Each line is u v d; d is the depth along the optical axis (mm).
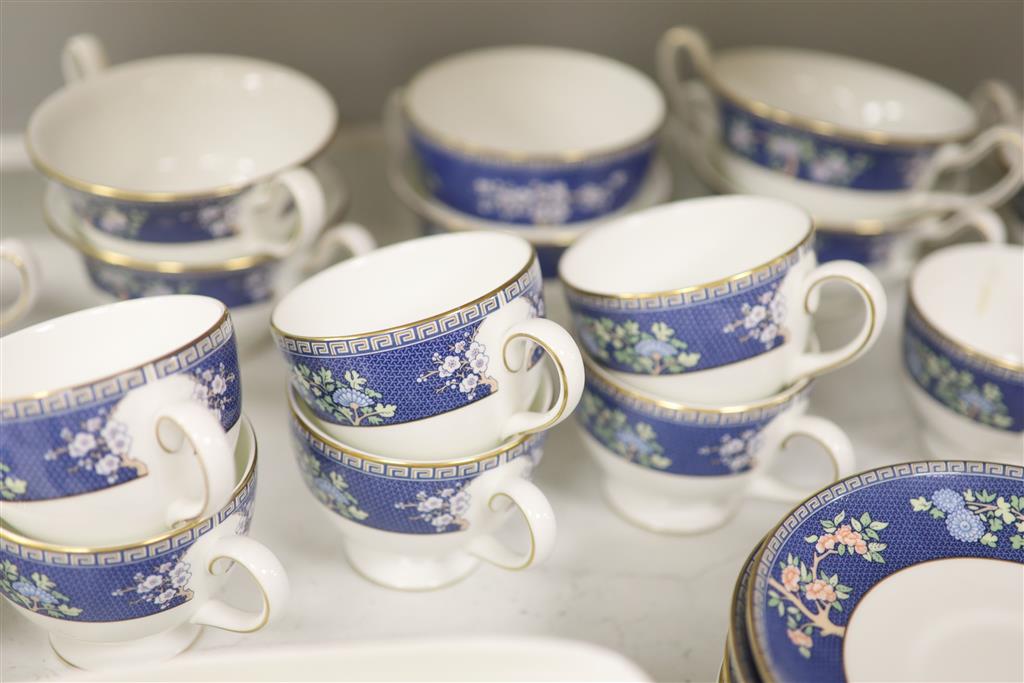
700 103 942
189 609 559
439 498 578
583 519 704
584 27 1003
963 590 545
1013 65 1075
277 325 571
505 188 799
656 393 629
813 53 942
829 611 521
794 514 548
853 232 828
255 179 707
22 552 516
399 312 639
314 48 956
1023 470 580
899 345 862
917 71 1072
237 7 921
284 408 773
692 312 596
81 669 580
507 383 562
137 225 713
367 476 570
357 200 996
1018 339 780
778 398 628
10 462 495
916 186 834
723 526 701
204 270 722
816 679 490
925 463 579
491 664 484
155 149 852
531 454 598
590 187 805
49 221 756
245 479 556
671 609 642
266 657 476
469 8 970
